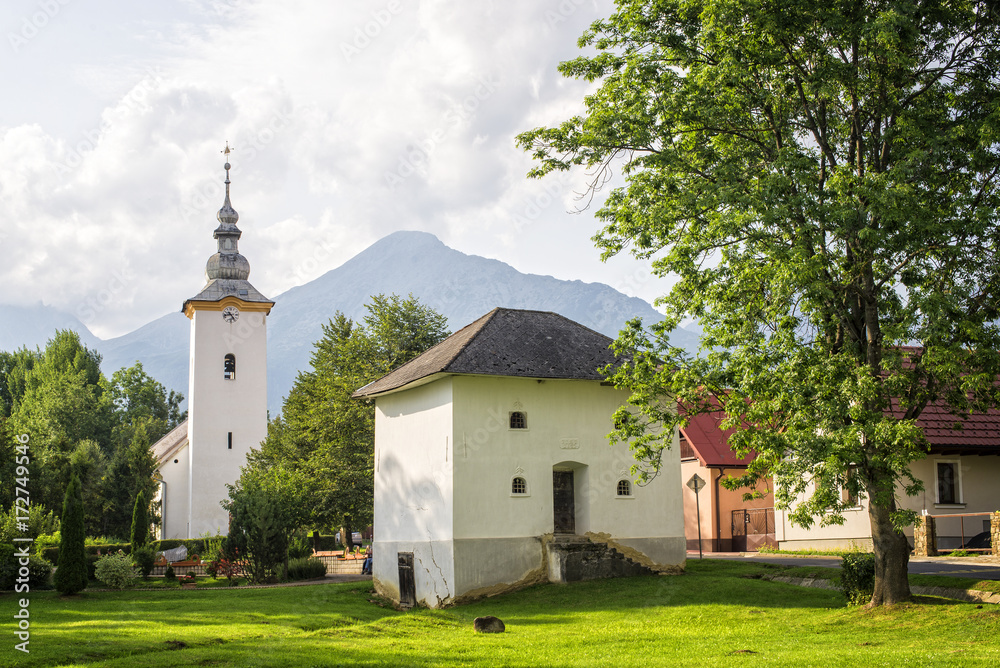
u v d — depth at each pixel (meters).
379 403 35.88
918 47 19.36
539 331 33.16
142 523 45.31
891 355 18.39
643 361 22.09
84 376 92.81
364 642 20.94
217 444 73.00
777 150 20.55
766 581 26.50
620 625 22.16
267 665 17.33
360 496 47.22
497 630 22.44
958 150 19.09
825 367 18.25
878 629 18.44
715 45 19.97
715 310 19.95
